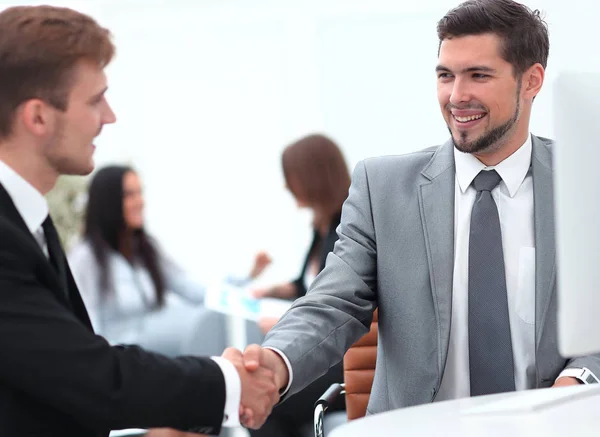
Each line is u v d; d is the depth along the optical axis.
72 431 1.67
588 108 1.43
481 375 2.18
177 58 6.56
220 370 1.79
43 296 1.60
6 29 1.67
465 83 2.16
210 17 6.50
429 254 2.23
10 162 1.68
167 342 4.90
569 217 1.44
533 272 2.21
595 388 1.73
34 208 1.69
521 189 2.26
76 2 6.55
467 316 2.22
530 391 1.74
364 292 2.29
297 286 4.33
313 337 2.14
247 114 6.50
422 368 2.21
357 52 6.30
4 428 1.58
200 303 4.96
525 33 2.15
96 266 4.76
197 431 1.77
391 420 1.57
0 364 1.57
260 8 6.42
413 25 6.18
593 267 1.45
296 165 3.89
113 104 6.61
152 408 1.68
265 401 1.90
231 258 6.51
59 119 1.69
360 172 2.39
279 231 6.45
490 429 1.46
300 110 6.42
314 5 6.32
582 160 1.43
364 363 2.64
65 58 1.67
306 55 6.38
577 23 5.30
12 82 1.65
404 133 6.25
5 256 1.56
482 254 2.20
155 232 6.58
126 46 6.60
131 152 6.61
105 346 1.66
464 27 2.14
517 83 2.17
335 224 3.86
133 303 4.79
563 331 1.46
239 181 6.52
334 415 3.16
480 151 2.19
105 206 4.75
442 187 2.27
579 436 1.39
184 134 6.57
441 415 1.59
